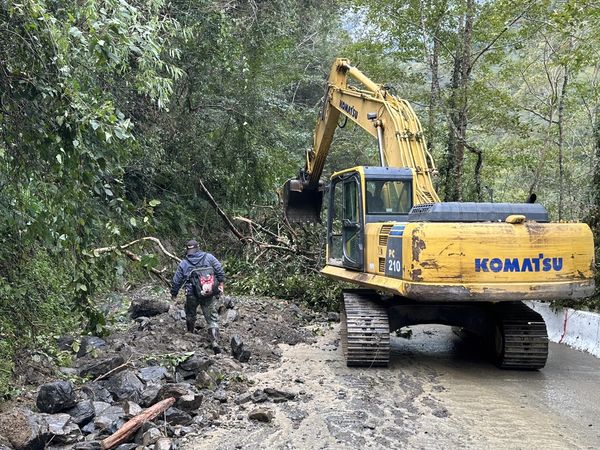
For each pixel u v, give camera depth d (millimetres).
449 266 6613
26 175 4977
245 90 14719
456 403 6125
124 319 8531
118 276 5574
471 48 14500
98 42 4480
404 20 14109
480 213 7023
